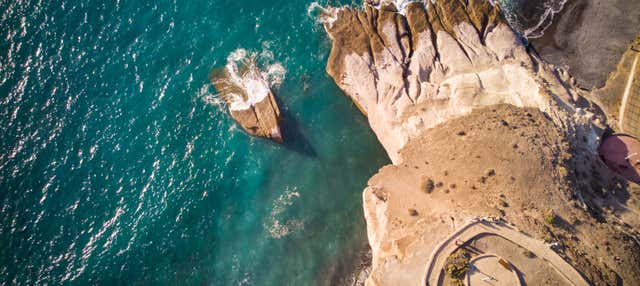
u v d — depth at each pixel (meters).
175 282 55.72
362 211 59.41
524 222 47.97
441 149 55.41
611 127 58.88
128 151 60.81
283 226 58.66
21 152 59.94
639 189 54.16
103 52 66.12
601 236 48.28
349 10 67.81
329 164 61.81
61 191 58.28
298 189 60.53
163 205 58.38
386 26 65.06
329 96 65.12
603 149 57.44
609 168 56.06
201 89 64.44
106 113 62.81
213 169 60.53
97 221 57.12
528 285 44.78
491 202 49.69
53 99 63.06
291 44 67.31
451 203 50.62
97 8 68.19
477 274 45.50
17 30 66.38
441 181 52.69
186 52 66.69
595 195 52.94
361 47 64.50
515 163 51.81
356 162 61.88
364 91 62.56
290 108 64.44
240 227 58.47
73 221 56.91
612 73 62.09
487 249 46.66
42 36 66.25
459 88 59.53
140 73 65.19
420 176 54.06
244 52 66.88
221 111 63.22
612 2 66.06
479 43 63.12
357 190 60.50
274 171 61.31
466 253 46.56
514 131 54.34
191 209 58.53
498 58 61.97
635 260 47.44
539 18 66.25
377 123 61.50
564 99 58.59
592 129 57.19
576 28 65.12
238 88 64.38
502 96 58.56
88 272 54.62
